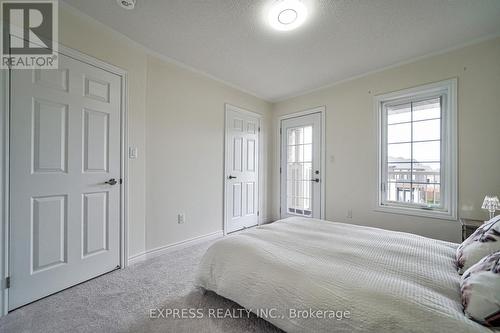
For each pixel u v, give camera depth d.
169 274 1.95
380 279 0.97
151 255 2.33
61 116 1.68
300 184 3.63
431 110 2.44
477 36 2.04
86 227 1.82
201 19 1.82
